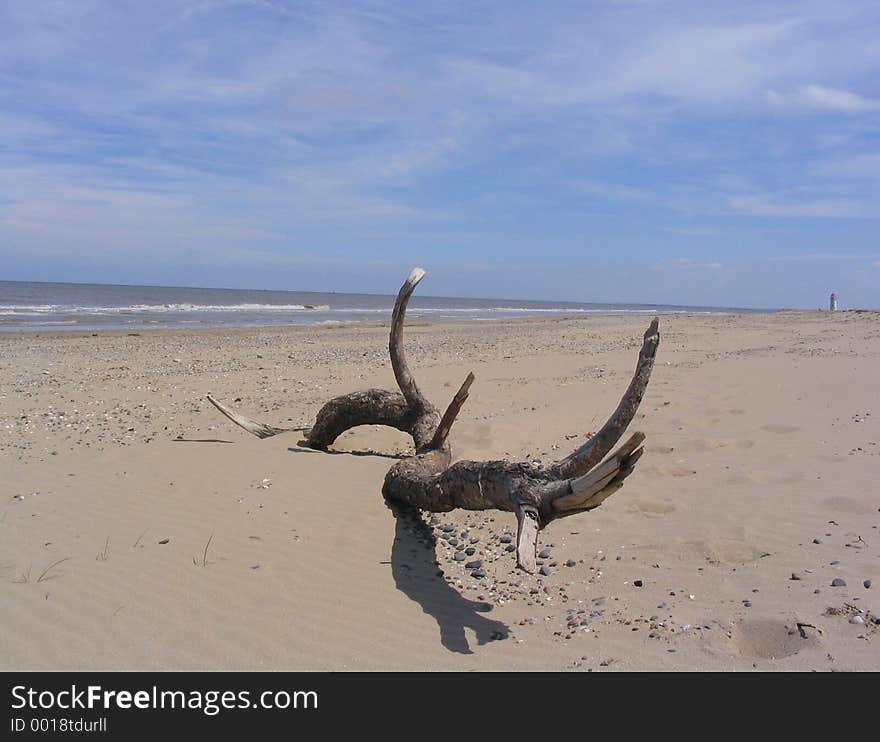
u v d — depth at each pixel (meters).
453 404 6.60
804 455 7.11
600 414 9.51
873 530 5.16
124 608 4.45
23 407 10.58
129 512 6.00
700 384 11.60
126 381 13.30
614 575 4.86
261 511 6.03
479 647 4.09
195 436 8.68
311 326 33.34
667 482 6.57
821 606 4.16
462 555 5.33
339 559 5.20
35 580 4.75
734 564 4.83
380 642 4.16
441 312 65.56
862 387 10.45
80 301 61.75
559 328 31.09
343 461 7.48
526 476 4.90
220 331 29.44
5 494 6.42
